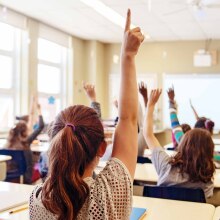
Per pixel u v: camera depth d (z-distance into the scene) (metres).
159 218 1.54
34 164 4.41
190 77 7.79
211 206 1.74
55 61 7.20
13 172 3.93
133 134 1.02
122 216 0.93
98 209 0.91
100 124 0.99
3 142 4.85
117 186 0.94
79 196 0.91
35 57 6.21
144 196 2.05
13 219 1.48
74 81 7.55
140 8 5.31
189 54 7.77
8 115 5.89
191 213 1.61
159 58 7.94
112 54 8.16
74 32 7.14
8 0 5.06
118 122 1.04
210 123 3.91
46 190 0.94
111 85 8.19
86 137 0.95
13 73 5.99
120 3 5.07
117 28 6.73
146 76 8.03
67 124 0.96
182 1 4.93
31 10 5.57
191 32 7.00
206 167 2.07
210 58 7.48
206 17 5.74
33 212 0.97
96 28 6.75
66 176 0.92
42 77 6.75
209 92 7.72
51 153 0.95
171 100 3.05
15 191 1.96
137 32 1.02
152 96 2.16
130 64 1.03
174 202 1.81
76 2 5.10
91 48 7.86
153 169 2.91
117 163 0.98
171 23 6.25
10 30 5.90
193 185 2.09
